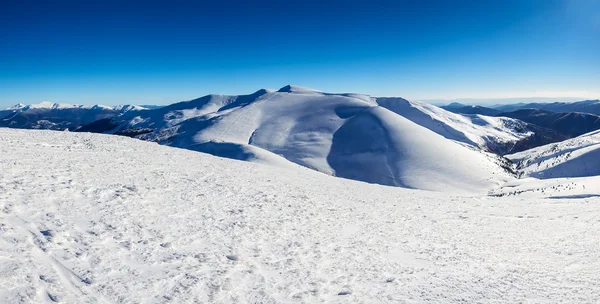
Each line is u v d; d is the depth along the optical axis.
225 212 13.56
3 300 5.30
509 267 10.65
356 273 9.48
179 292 6.83
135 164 19.80
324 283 8.53
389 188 33.88
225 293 7.16
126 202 11.94
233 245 10.24
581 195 33.91
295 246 11.34
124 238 8.92
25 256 6.73
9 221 8.12
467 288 8.59
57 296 5.81
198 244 9.70
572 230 17.22
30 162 14.94
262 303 7.05
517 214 22.45
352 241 12.94
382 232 14.93
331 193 23.50
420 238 14.46
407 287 8.59
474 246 13.53
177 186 15.98
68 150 21.09
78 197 11.27
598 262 11.27
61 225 8.74
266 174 26.41
